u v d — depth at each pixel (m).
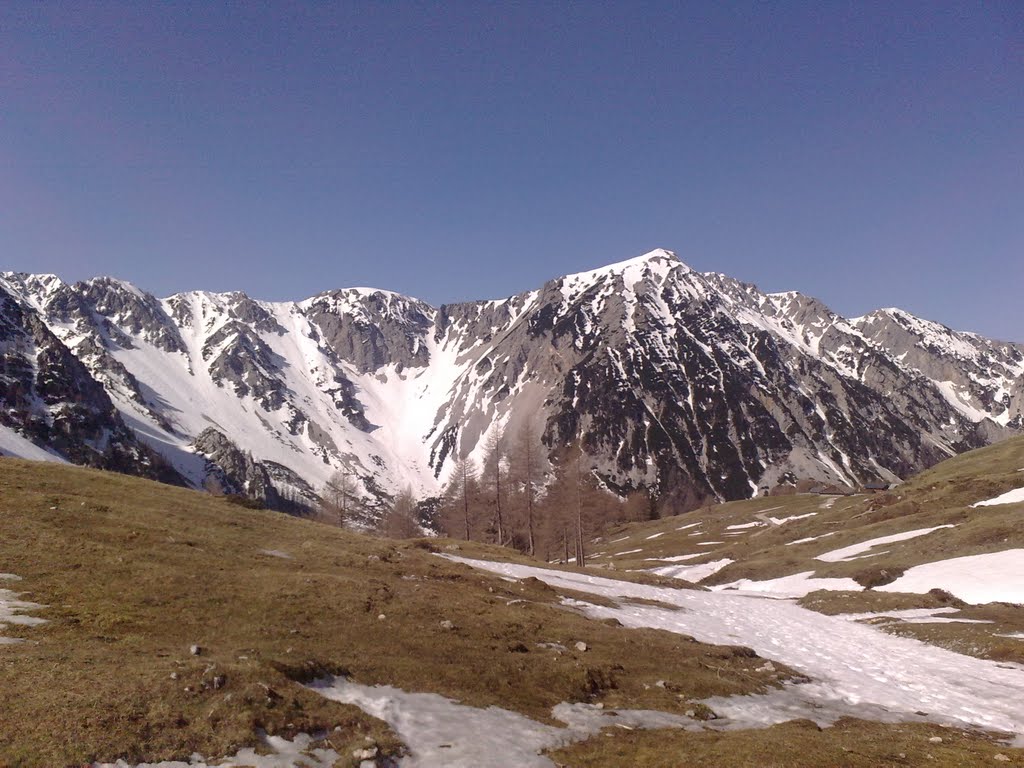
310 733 16.30
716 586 84.38
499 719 18.94
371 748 15.66
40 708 14.80
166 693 16.31
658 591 53.78
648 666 26.61
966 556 64.00
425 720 18.06
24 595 23.09
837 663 33.50
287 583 29.00
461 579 38.75
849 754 17.72
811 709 24.16
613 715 20.78
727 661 29.86
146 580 26.36
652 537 158.88
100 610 22.69
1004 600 51.19
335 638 23.61
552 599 38.81
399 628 25.69
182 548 32.47
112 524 34.25
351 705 18.09
